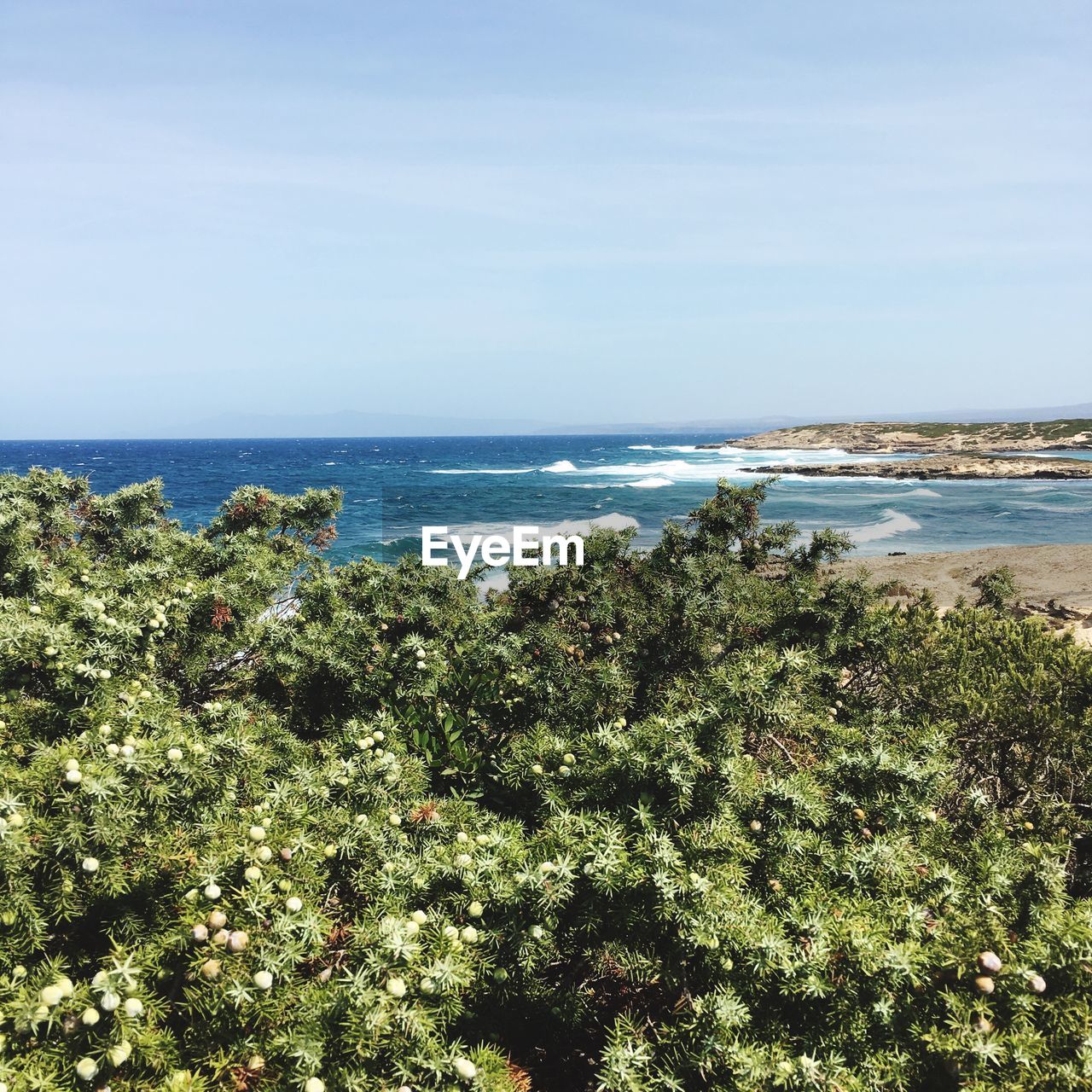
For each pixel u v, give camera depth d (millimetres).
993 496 54656
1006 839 3982
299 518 9289
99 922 2873
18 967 2463
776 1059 2619
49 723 3822
